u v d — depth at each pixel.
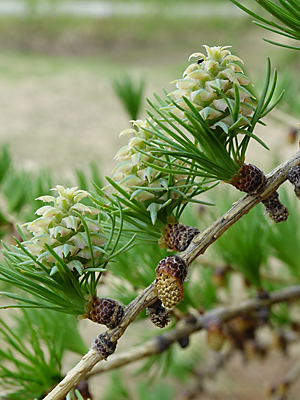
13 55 1.66
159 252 0.20
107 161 0.97
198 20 1.38
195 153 0.14
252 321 0.26
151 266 0.20
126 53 1.67
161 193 0.15
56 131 1.11
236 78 0.14
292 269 0.25
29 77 1.45
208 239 0.15
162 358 0.24
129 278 0.21
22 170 0.28
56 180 0.25
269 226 0.22
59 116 1.18
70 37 1.78
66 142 1.06
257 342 0.31
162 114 0.14
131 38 1.73
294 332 0.30
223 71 0.14
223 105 0.14
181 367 0.43
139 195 0.15
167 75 1.36
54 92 1.33
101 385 0.51
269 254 0.26
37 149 1.02
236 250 0.22
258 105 0.14
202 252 0.15
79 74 1.48
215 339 0.20
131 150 0.15
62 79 1.44
